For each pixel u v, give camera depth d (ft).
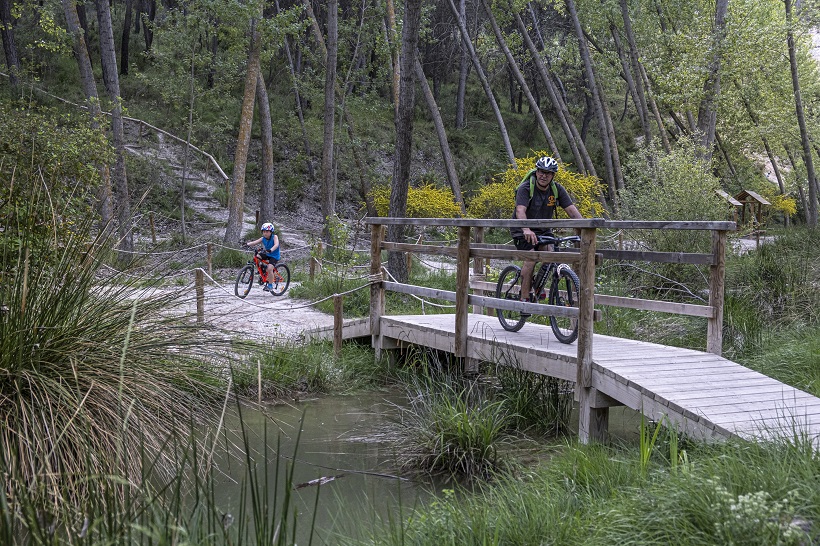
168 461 15.29
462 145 125.59
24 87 89.92
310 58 85.15
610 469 15.34
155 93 108.78
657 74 77.15
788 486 11.60
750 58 73.92
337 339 31.58
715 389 19.36
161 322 16.96
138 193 80.94
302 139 109.81
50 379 13.75
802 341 26.55
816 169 121.19
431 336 28.78
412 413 22.43
